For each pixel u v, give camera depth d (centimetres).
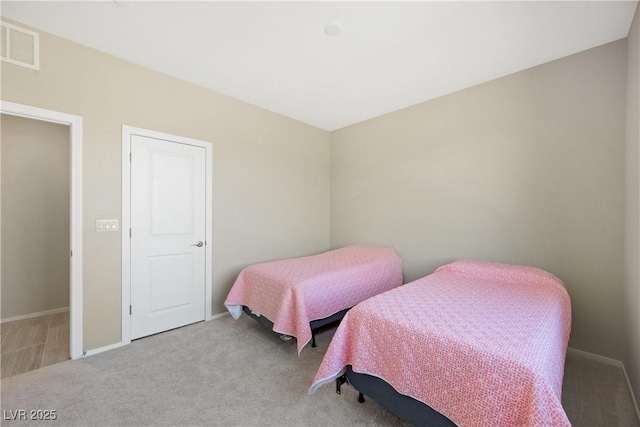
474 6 175
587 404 166
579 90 224
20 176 296
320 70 256
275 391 178
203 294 294
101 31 202
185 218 279
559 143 233
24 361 211
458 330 132
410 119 336
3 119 288
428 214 319
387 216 361
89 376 192
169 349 232
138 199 248
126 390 177
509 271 226
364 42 213
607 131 212
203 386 182
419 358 130
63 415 155
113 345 233
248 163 333
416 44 216
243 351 229
